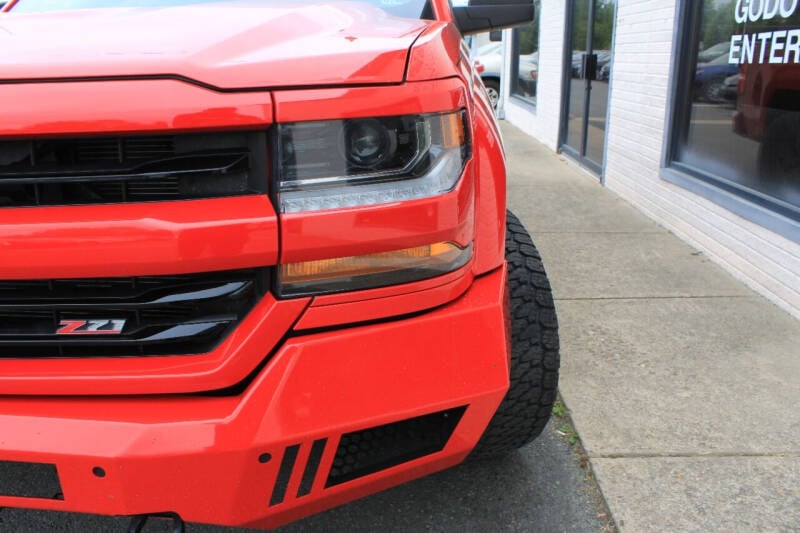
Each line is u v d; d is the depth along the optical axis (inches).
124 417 56.0
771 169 153.6
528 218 219.9
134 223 53.7
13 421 56.6
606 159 262.4
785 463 94.3
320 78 55.6
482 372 63.4
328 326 58.8
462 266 64.4
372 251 58.1
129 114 52.2
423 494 90.9
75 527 85.3
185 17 73.5
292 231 55.4
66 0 104.5
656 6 208.7
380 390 59.5
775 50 150.5
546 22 367.9
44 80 53.0
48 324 59.4
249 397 56.3
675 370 119.1
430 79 60.1
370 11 88.5
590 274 166.7
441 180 60.1
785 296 143.4
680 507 86.5
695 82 190.4
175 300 57.2
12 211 54.5
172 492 56.2
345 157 56.3
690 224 189.0
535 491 91.1
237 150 55.0
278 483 58.8
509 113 484.1
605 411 107.0
